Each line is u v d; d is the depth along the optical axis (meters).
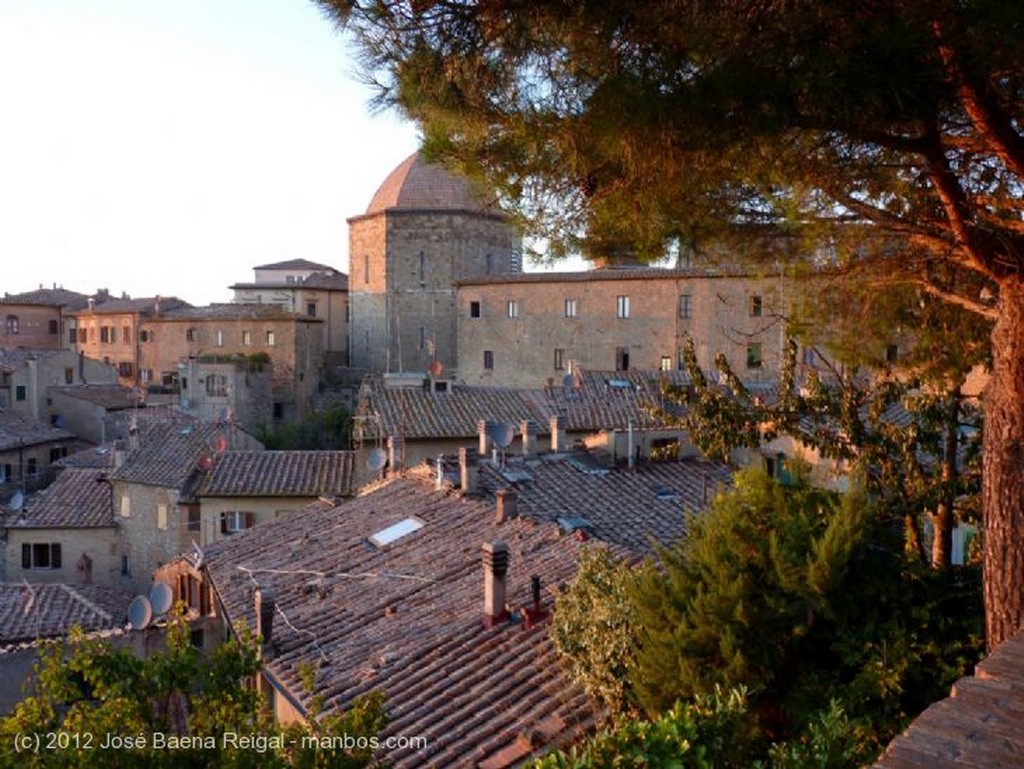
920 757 4.29
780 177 8.06
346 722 6.86
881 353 10.78
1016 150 7.07
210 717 6.96
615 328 54.44
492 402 34.75
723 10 6.32
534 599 11.99
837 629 8.35
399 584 14.93
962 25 5.67
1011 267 7.71
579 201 8.47
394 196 63.97
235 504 30.36
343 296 77.56
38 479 43.25
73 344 78.31
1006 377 7.64
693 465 22.50
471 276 63.88
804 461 10.13
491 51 6.66
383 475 27.77
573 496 19.97
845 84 5.88
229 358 58.66
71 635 7.52
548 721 9.38
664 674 8.25
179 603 8.34
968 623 8.23
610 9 6.25
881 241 9.59
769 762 7.45
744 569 8.46
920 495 10.37
